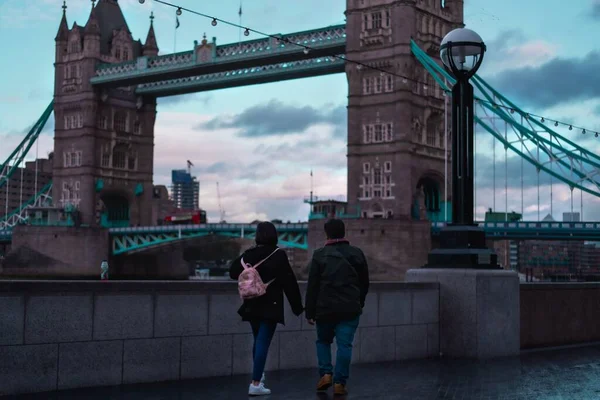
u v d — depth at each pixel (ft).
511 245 631.56
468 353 55.98
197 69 404.77
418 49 338.34
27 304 38.68
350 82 355.56
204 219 466.29
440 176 361.92
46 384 39.17
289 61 383.86
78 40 472.44
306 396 39.70
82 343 40.34
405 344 54.70
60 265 445.37
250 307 38.65
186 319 44.11
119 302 41.68
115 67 450.30
